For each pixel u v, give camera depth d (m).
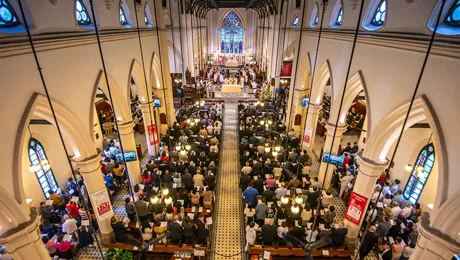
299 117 17.41
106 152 15.19
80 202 10.97
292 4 21.25
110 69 10.29
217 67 41.09
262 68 35.28
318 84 13.46
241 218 11.68
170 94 18.86
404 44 6.75
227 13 47.31
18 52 5.59
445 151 5.72
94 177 8.87
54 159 12.66
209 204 11.25
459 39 5.11
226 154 16.88
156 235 9.70
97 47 9.15
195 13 32.12
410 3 6.66
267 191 10.98
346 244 9.56
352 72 9.79
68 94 7.59
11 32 5.52
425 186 11.23
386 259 8.74
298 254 8.74
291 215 9.85
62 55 7.25
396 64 7.23
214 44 48.88
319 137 19.02
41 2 6.41
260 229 9.75
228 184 13.94
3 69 5.32
